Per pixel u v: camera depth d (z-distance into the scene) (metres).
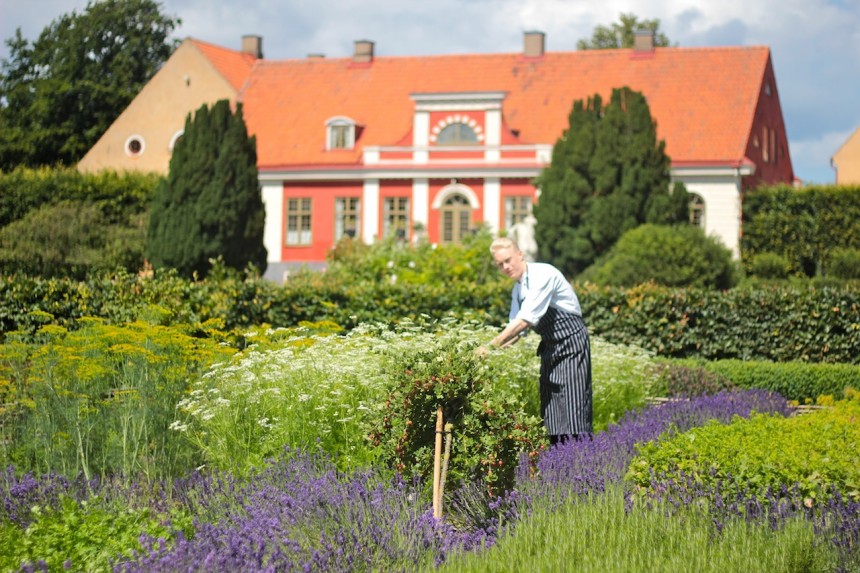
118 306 15.54
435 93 39.53
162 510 7.20
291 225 41.31
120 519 6.52
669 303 18.52
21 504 7.30
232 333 14.34
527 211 39.22
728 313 18.38
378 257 24.61
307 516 6.23
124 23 50.00
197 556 5.45
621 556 5.57
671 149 38.28
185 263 28.16
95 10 49.41
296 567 5.54
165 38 51.59
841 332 18.03
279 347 11.35
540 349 8.71
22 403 9.47
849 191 35.72
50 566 5.89
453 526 6.70
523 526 6.04
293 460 7.74
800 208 36.28
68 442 8.91
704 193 37.78
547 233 29.59
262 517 6.21
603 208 28.83
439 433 6.97
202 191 28.16
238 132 28.64
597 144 29.27
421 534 6.03
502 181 39.44
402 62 44.19
